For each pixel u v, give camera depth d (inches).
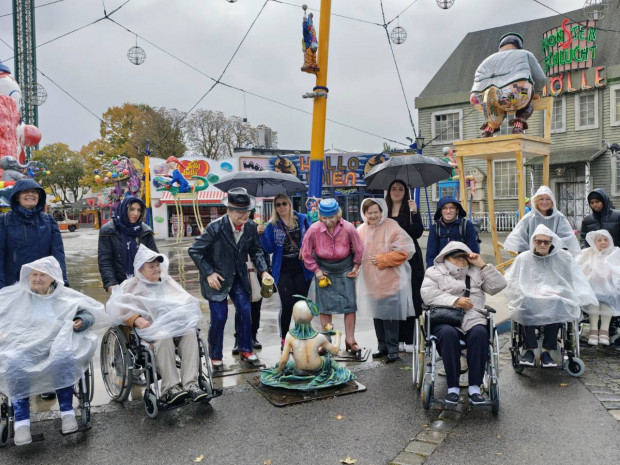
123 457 140.0
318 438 148.7
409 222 229.8
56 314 156.4
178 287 180.9
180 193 1155.3
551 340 204.5
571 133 951.0
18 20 1423.5
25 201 174.1
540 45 1019.9
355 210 1070.4
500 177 1021.8
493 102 327.6
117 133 2220.7
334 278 223.8
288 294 224.4
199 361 174.2
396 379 199.5
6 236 171.9
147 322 168.1
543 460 131.8
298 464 133.6
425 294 178.4
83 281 509.4
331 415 165.0
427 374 167.0
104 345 186.9
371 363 220.1
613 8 956.6
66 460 139.1
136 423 162.2
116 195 1244.5
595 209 251.9
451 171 252.5
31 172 549.3
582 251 240.1
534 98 341.1
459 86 1061.1
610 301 228.5
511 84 323.9
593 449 137.0
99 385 199.5
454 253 180.2
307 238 217.0
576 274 202.8
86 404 157.8
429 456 135.9
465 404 172.6
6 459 140.4
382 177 263.4
